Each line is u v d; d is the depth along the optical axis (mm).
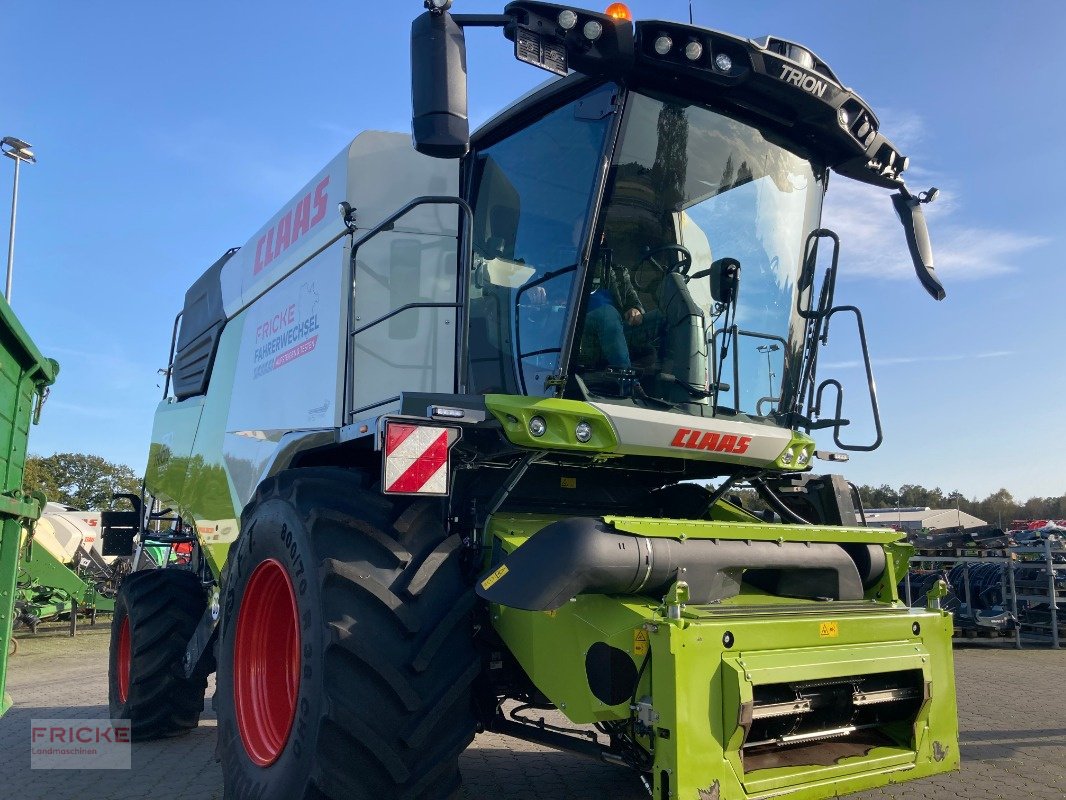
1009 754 6062
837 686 3260
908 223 4500
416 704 3105
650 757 3025
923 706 3447
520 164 4145
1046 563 13617
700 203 4086
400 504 3520
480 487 4168
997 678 9906
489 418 3490
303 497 3621
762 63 3828
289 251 5293
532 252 3980
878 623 3373
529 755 5918
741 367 4254
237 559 4148
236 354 6086
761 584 3809
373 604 3211
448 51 3180
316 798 3107
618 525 3092
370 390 4312
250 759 3775
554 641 3162
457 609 3271
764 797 2895
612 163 3766
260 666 4031
